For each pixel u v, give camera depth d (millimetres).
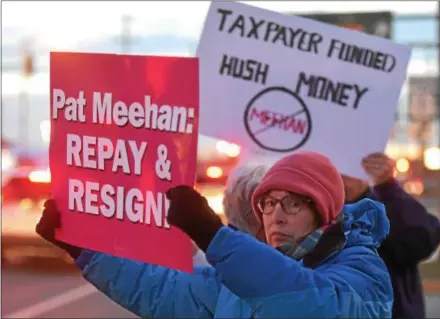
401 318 4020
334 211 2574
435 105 19578
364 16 13633
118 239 2615
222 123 4469
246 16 4461
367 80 4465
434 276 11570
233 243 2305
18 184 19109
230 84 4473
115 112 2598
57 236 2789
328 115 4457
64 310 10227
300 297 2297
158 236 2506
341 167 4406
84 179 2703
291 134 4457
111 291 2904
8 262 13305
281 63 4457
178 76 2434
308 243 2574
